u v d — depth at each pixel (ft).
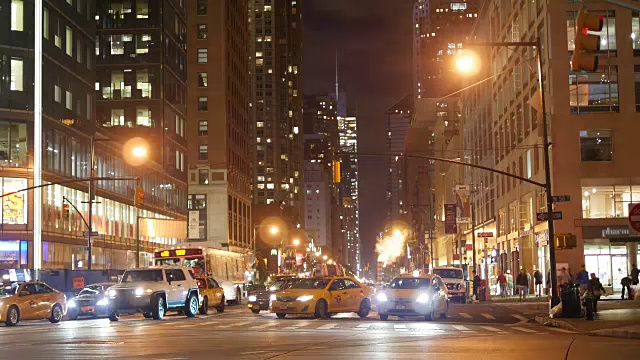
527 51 210.38
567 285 101.35
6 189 179.63
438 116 435.94
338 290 113.60
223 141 370.12
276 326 92.99
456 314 123.24
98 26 290.76
